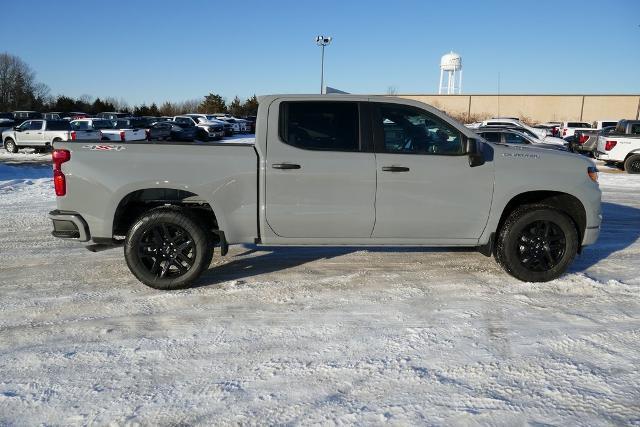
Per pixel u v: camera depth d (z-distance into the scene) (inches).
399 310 169.8
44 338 149.2
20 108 2906.0
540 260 195.6
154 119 1306.6
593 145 742.5
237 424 108.3
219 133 1293.1
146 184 180.5
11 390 121.0
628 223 318.0
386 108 188.7
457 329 154.9
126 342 146.6
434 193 188.2
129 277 205.2
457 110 2192.4
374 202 186.9
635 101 2058.3
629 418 109.6
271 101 186.1
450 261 226.8
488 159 190.9
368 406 114.3
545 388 121.5
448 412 112.0
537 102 2130.9
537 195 204.4
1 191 442.3
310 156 183.5
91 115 1812.3
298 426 107.3
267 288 191.5
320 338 149.0
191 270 186.9
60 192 181.9
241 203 184.9
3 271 213.3
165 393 119.9
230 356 138.2
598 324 158.2
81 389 121.6
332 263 223.8
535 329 154.8
